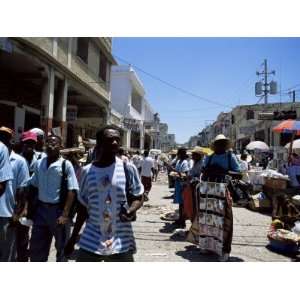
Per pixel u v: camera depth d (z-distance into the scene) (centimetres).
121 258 279
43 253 392
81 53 1570
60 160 398
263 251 576
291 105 3167
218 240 514
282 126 1108
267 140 3278
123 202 283
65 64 1338
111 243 274
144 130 4056
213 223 527
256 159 2702
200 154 639
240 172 530
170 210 966
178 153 779
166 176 2719
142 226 755
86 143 1385
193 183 616
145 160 1233
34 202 399
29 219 398
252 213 976
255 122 3756
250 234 701
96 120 2264
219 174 533
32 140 477
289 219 648
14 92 1351
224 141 535
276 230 610
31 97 1491
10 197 388
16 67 1262
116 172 284
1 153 376
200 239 541
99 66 1861
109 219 276
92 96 1766
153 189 1672
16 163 399
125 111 3272
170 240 639
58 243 392
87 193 288
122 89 3294
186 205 618
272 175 996
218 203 519
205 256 537
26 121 1494
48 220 388
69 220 408
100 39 1720
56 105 1351
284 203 704
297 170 1012
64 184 393
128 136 3052
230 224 508
